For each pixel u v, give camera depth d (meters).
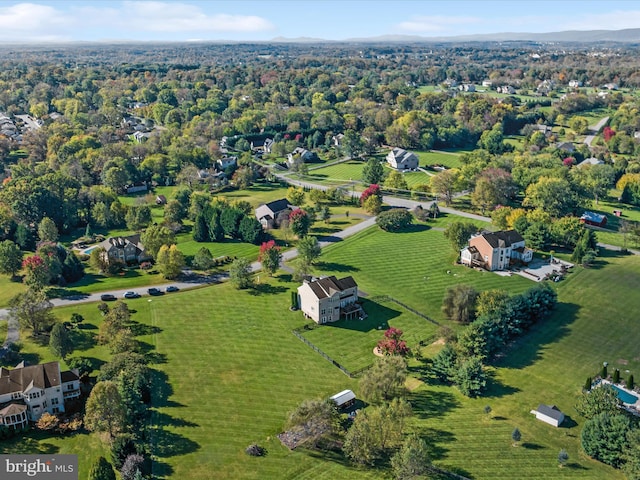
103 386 92.00
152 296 145.12
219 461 87.69
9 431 92.75
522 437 93.38
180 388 105.62
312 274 157.25
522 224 180.38
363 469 86.75
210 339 123.12
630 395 103.62
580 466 87.12
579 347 120.94
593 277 156.00
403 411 91.56
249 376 109.88
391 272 159.88
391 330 116.94
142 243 171.00
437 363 111.00
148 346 119.75
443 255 172.38
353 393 103.62
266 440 92.62
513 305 126.94
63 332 112.56
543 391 105.88
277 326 129.38
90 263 165.12
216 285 152.25
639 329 128.12
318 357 117.06
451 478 84.38
